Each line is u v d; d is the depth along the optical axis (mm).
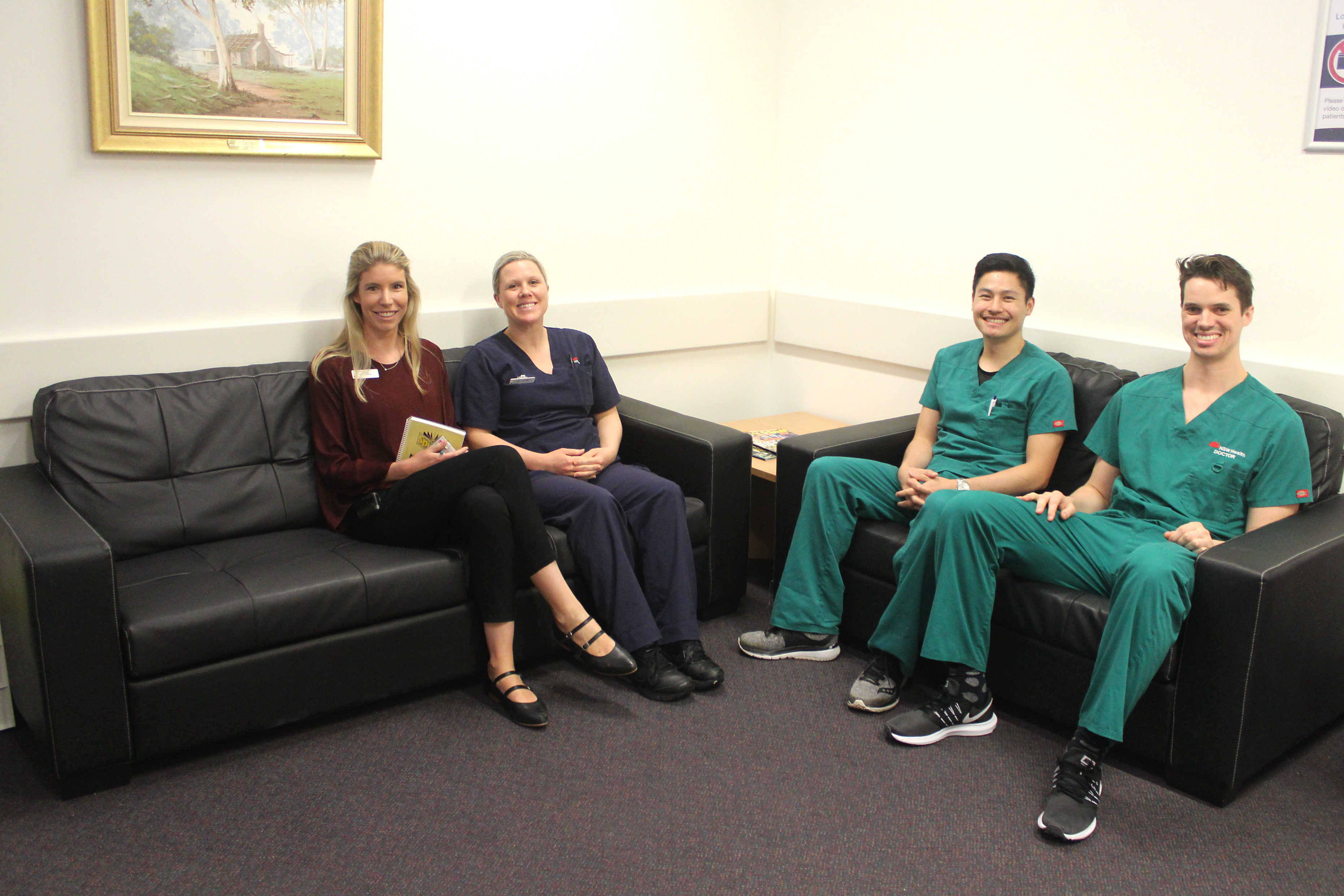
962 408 2789
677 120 3504
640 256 3518
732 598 3016
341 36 2740
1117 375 2713
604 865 1889
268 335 2783
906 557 2436
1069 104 2914
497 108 3082
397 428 2660
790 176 3785
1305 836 1990
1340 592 2164
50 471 2359
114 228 2541
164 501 2463
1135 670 2047
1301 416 2398
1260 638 1966
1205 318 2270
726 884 1840
